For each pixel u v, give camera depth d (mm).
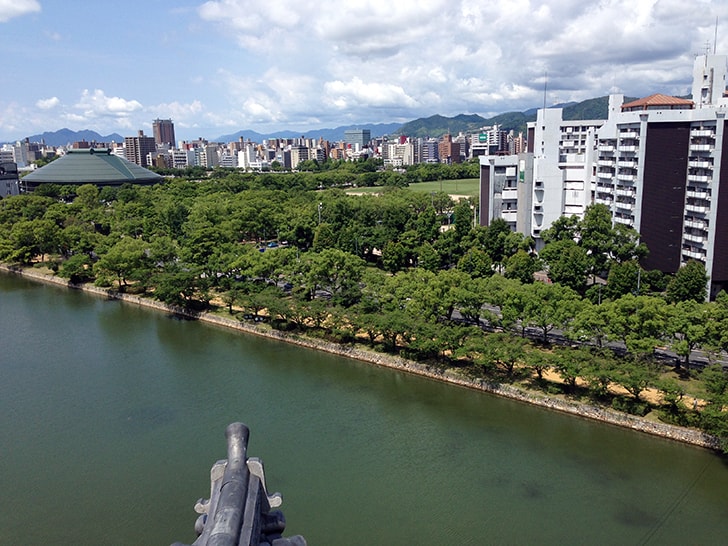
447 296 91312
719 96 133875
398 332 90250
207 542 19234
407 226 152750
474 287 92750
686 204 117875
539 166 147125
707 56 133500
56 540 55031
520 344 80938
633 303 78375
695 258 114625
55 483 63875
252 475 24484
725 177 107000
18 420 77812
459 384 85312
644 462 65250
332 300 105750
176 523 57188
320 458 67562
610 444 68812
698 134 112938
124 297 134625
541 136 158250
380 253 165500
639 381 69938
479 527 55406
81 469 66375
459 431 73062
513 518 56719
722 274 110938
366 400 81938
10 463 67812
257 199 197375
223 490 22562
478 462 66250
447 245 138875
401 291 96375
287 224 167000
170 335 110250
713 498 59156
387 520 56625
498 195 154375
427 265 128125
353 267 104938
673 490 60531
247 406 80812
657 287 108125
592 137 144500
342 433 73125
